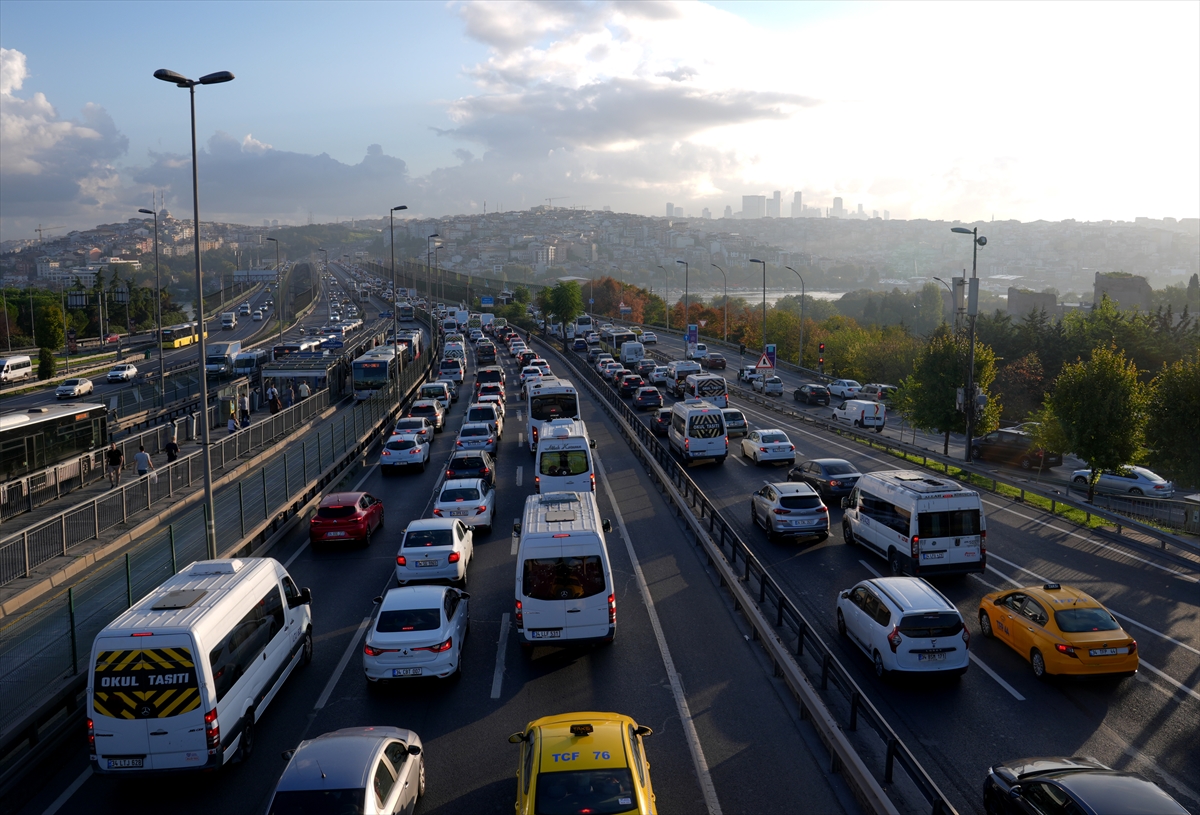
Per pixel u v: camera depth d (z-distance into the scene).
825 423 47.06
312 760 9.49
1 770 12.32
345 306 163.62
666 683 14.84
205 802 11.45
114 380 69.88
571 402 37.81
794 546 23.91
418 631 14.59
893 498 21.00
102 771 11.36
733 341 108.25
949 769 11.81
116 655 11.43
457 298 194.00
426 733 13.19
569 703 14.13
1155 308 133.00
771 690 14.50
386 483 33.81
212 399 48.81
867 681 14.88
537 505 17.94
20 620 15.32
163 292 148.00
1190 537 27.38
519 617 15.70
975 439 45.09
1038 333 68.25
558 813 8.61
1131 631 17.19
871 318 195.12
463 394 62.84
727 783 11.47
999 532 25.55
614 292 165.12
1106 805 8.85
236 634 12.85
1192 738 12.72
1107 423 30.30
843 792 11.23
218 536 22.83
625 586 20.28
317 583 21.23
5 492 28.27
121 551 24.80
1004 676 15.05
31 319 110.25
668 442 41.97
